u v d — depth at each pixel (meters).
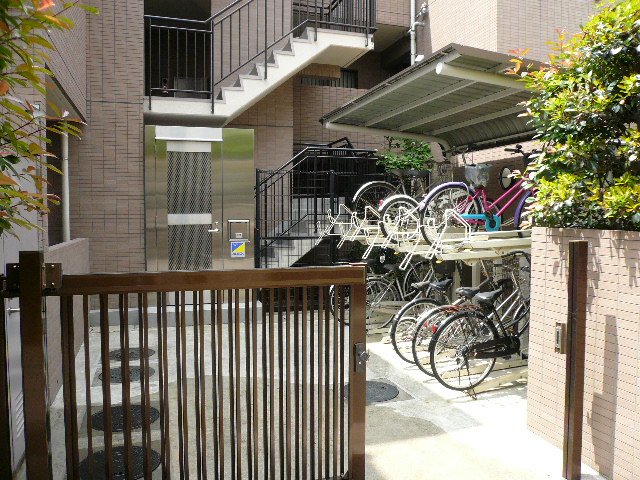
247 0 9.06
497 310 5.04
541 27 8.19
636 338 2.78
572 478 2.93
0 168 1.61
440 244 4.70
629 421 2.82
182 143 7.00
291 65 7.91
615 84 3.09
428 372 4.70
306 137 10.19
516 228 5.58
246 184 7.19
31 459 2.03
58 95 5.23
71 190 6.90
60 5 4.66
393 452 3.34
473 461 3.22
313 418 2.45
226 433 3.69
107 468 2.16
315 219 8.08
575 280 2.88
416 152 8.52
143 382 2.19
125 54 7.01
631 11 2.99
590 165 3.20
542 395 3.53
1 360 2.04
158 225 6.99
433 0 9.73
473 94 5.86
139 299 2.17
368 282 6.94
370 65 11.73
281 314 2.37
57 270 2.04
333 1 8.96
